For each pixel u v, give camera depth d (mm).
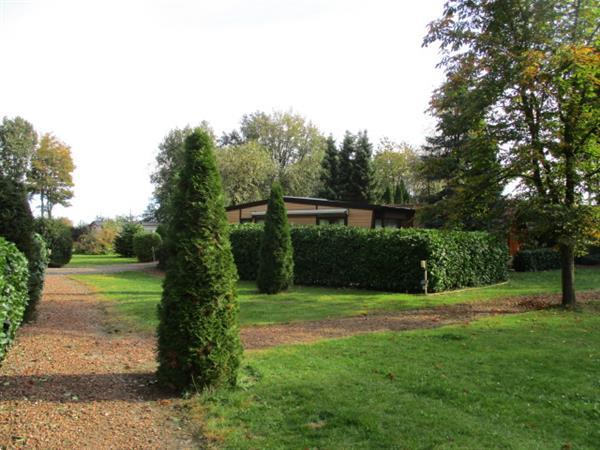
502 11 9445
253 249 17406
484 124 10352
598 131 9453
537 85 8977
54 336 7457
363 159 42812
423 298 12289
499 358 6000
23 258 6734
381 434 3721
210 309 4816
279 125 55688
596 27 9406
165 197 47781
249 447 3535
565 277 10289
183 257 4836
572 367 5594
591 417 4098
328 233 15562
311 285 15758
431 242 13320
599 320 8648
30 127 56562
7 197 8141
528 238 9961
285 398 4555
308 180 47188
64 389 4738
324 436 3713
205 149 5156
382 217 21984
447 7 10125
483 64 9594
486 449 3463
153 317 9359
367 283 14609
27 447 3422
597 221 9172
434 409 4258
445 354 6238
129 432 3805
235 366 4949
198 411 4250
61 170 57719
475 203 10711
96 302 11688
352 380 5113
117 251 37562
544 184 9789
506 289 14266
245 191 39750
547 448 3494
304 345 6859
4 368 5414
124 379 5184
